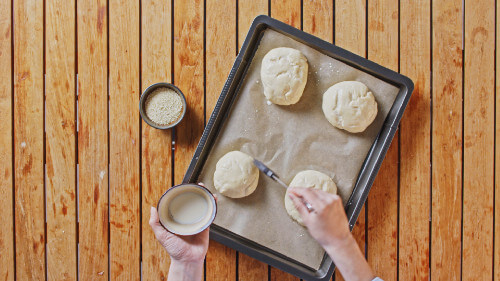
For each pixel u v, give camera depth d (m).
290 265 1.09
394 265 1.18
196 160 1.07
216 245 1.18
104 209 1.18
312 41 1.08
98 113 1.18
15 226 1.19
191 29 1.18
